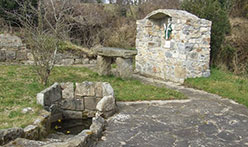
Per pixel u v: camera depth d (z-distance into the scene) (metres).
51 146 2.77
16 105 4.53
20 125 3.58
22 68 8.12
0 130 2.99
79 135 3.24
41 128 3.71
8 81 6.25
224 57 9.80
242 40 10.70
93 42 13.15
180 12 7.91
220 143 3.46
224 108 5.10
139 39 9.49
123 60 7.52
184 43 7.22
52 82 6.64
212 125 4.15
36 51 6.16
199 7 9.30
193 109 4.99
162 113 4.71
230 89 6.43
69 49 10.55
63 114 5.17
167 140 3.52
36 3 10.30
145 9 15.83
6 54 9.44
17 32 10.48
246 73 9.59
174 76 7.69
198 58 7.48
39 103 4.54
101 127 3.77
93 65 10.45
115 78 7.60
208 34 7.52
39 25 6.20
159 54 8.45
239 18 13.42
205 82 7.03
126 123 4.16
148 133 3.76
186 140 3.53
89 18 13.30
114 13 15.87
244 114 4.76
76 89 5.13
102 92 5.00
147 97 5.65
